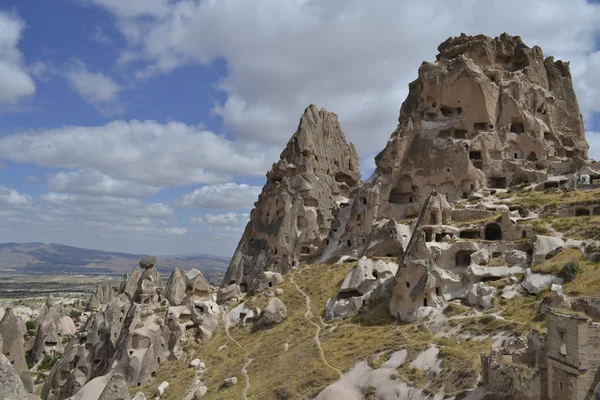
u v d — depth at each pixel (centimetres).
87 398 7275
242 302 9500
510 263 7000
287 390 5819
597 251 6462
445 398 4581
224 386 6650
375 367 5666
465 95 10412
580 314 3494
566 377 3394
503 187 9931
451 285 6994
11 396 2059
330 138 12725
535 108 10662
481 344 5344
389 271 7950
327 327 7344
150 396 7100
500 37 11425
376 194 9944
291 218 11112
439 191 9825
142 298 8931
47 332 10812
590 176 9012
